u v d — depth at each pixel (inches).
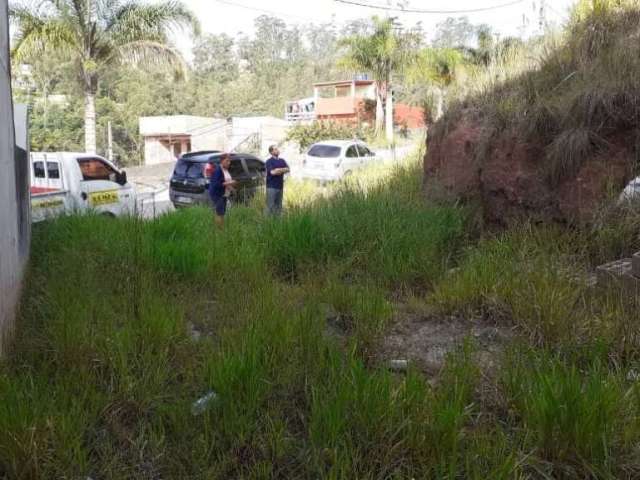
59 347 151.3
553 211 271.3
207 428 120.7
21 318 189.5
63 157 445.4
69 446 111.3
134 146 2171.5
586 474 109.3
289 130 1387.8
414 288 238.8
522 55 377.1
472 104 366.9
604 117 258.1
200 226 322.0
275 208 444.8
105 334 157.9
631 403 122.9
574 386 119.6
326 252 269.0
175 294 216.5
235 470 115.3
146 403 133.7
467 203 328.2
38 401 121.5
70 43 777.6
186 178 612.7
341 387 127.0
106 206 466.0
